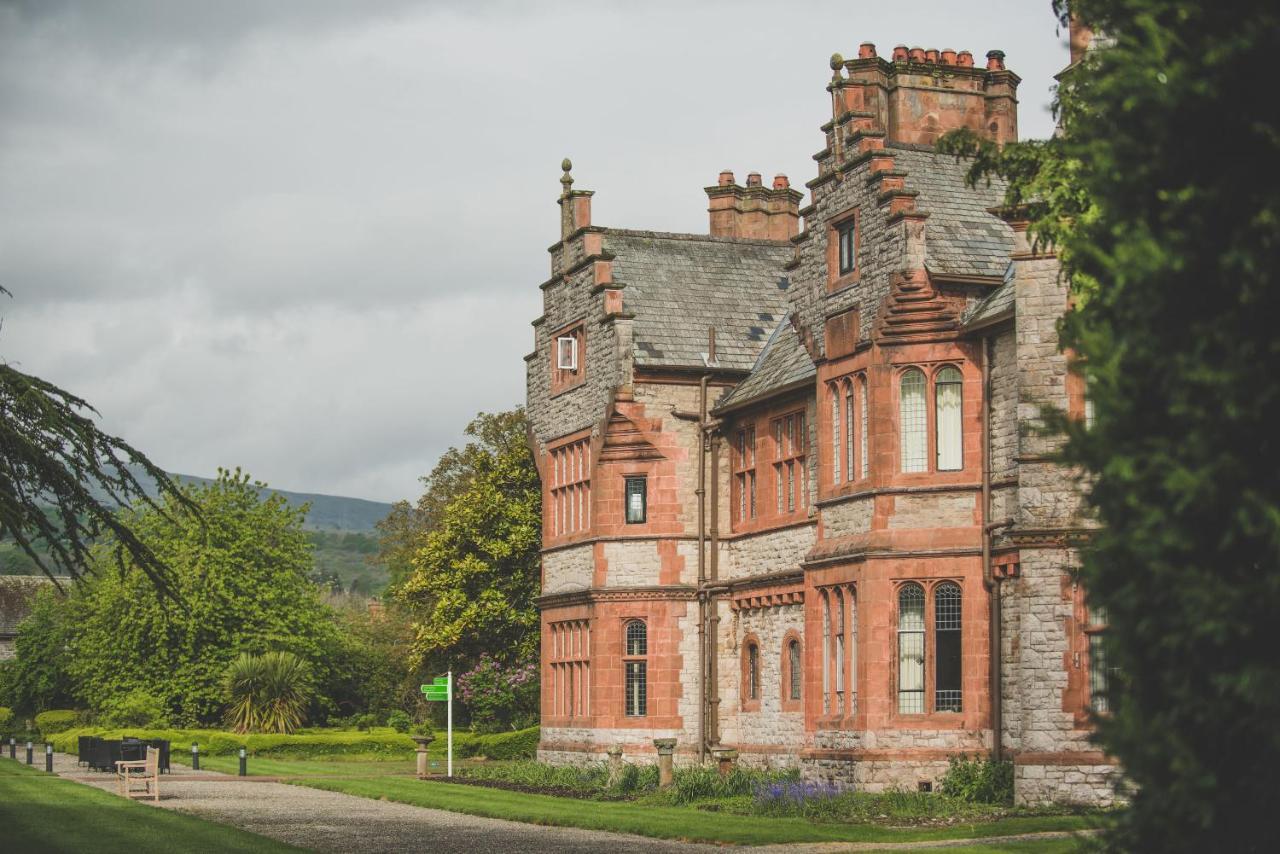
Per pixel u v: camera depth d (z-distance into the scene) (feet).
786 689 111.04
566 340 130.52
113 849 71.26
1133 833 34.09
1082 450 32.91
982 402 91.91
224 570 196.75
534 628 165.68
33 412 60.54
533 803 97.81
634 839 76.33
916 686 92.84
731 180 142.20
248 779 127.65
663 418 122.93
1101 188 33.94
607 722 122.11
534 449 137.59
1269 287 31.22
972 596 91.15
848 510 97.81
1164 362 31.81
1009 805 83.97
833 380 100.63
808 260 105.50
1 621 297.74
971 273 94.02
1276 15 31.53
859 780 92.48
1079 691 81.15
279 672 181.47
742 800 95.25
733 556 120.37
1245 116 31.58
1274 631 31.19
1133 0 33.19
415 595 171.22
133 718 188.55
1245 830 32.58
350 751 166.30
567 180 134.10
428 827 83.61
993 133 114.52
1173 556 32.17
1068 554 81.41
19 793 105.81
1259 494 30.73
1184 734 32.42
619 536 123.34
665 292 127.54
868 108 111.34
